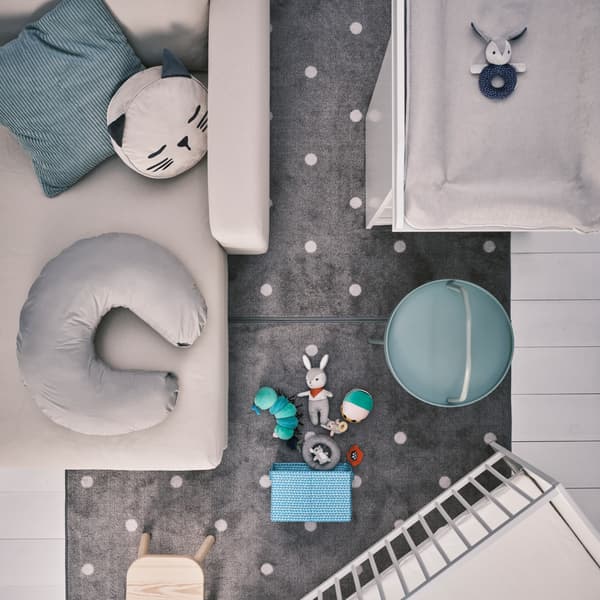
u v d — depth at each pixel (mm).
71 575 1759
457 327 1455
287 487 1688
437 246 1765
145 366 1372
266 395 1670
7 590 1765
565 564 1328
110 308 1305
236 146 1265
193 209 1414
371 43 1778
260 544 1756
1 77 1261
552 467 1764
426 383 1456
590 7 1076
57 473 1777
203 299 1360
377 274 1768
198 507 1755
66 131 1318
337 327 1762
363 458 1756
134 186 1419
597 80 1073
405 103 1113
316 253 1766
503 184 1088
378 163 1444
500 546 1359
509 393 1766
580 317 1766
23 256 1401
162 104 1227
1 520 1766
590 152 1077
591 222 1085
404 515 1753
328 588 1759
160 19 1323
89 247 1291
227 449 1755
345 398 1682
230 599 1757
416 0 1087
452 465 1757
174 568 1504
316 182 1769
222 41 1253
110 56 1297
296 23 1776
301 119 1772
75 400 1265
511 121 1093
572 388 1766
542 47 1095
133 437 1364
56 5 1293
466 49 1100
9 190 1418
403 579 1355
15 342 1380
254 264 1765
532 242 1764
